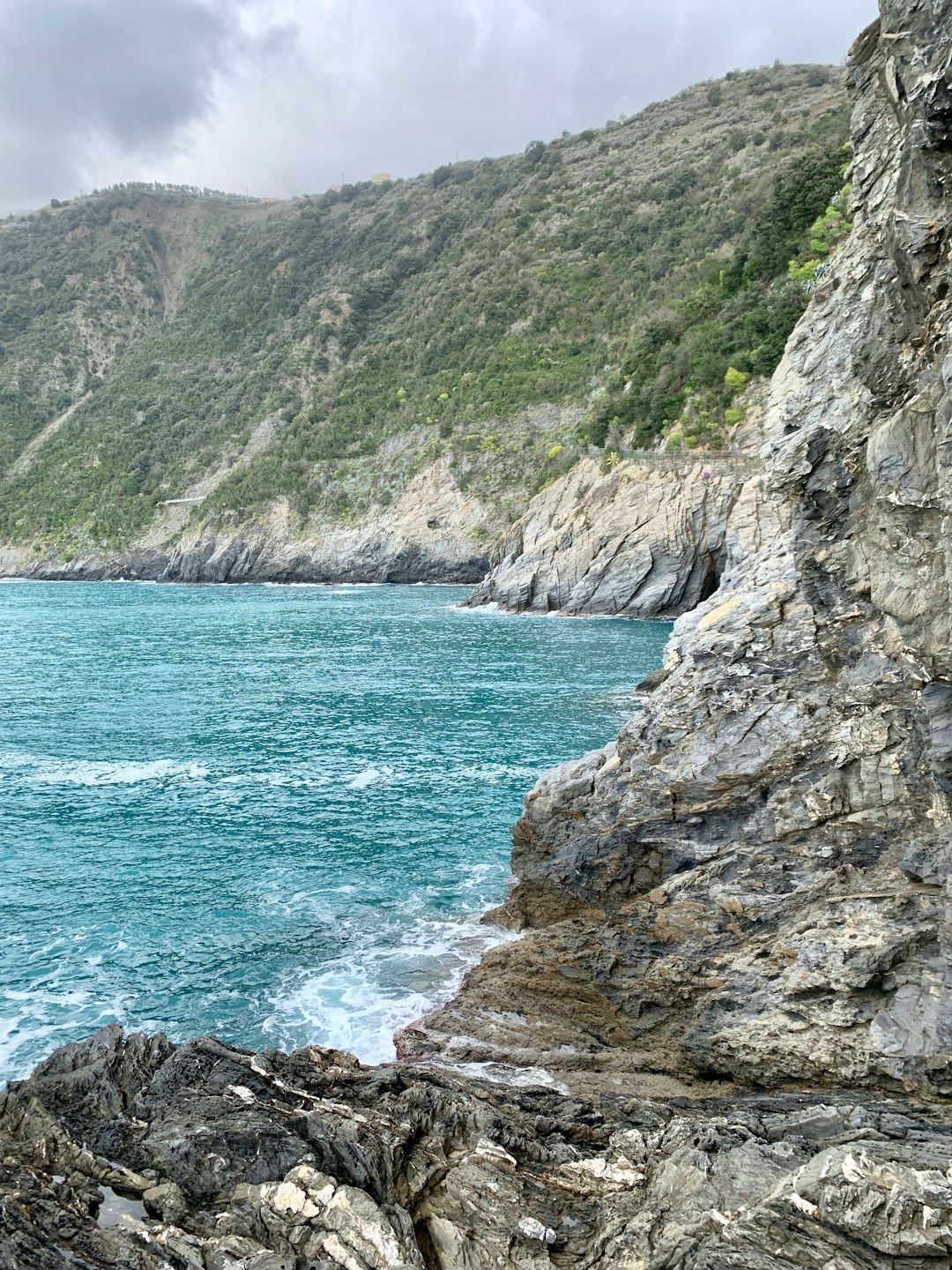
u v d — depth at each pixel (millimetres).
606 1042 15570
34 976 17844
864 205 19141
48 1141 9867
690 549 69750
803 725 17766
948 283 12469
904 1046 12352
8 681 48625
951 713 12781
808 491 17656
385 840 25109
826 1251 7805
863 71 18797
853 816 16328
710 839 18531
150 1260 8055
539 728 36969
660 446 78250
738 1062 13867
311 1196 8914
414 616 78000
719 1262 7969
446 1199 9391
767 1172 8961
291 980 17891
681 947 16578
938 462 11633
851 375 17641
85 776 30844
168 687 46750
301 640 64312
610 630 65750
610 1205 9219
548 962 17516
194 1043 12414
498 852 24359
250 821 26547
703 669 20266
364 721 38438
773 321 71938
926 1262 7410
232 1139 9844
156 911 20797
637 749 20547
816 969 13836
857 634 17281
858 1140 9594
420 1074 12734
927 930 13234
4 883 22203
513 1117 11164
